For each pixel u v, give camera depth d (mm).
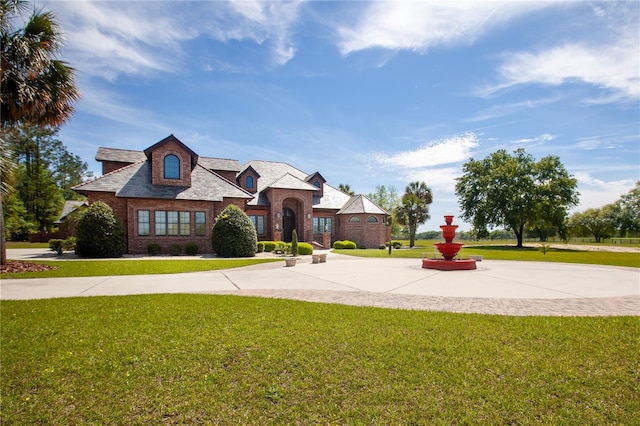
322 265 17922
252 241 23641
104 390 3643
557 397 3475
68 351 4660
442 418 3119
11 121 14305
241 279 12391
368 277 12906
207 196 26031
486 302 8125
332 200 38594
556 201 42188
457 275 13469
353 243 34250
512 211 43125
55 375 3959
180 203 25219
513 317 6480
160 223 24688
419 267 16734
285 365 4227
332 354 4551
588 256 25484
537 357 4434
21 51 12742
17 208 38906
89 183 23453
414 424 3037
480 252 31969
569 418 3100
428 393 3553
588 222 70625
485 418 3105
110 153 29562
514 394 3510
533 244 56531
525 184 43094
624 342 4996
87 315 6621
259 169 37406
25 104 13484
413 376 3906
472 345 4848
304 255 26531
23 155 46875
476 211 47062
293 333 5453
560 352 4605
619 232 70312
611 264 18500
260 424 3049
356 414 3189
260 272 14625
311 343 4977
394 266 17344
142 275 13336
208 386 3721
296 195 33531
